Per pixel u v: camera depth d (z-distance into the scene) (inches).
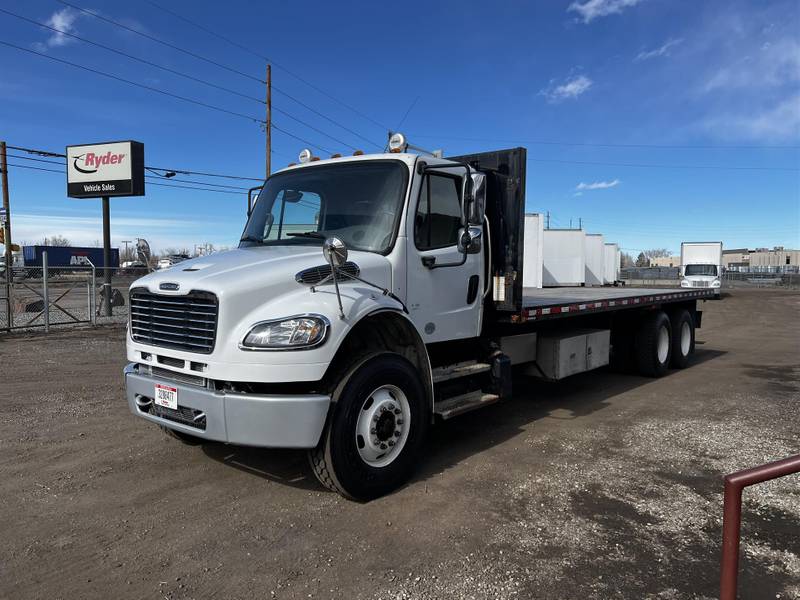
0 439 219.0
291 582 123.4
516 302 225.3
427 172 191.6
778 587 122.6
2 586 120.7
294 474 184.9
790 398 301.4
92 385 315.3
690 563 132.3
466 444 220.1
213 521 151.7
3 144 951.6
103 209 766.5
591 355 305.6
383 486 167.2
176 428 161.2
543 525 150.9
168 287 162.1
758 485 179.5
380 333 182.2
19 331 553.9
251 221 217.8
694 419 257.6
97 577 124.6
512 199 225.0
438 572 127.6
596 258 1008.2
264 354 145.6
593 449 214.4
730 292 1696.6
